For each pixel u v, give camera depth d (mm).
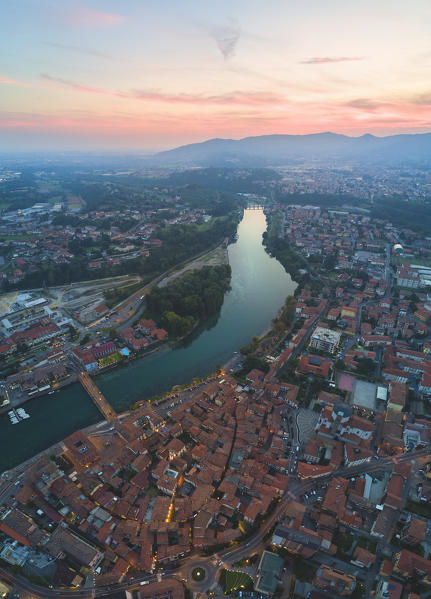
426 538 128500
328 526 129625
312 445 162875
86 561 119438
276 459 159000
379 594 109500
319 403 197000
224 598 111438
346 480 148000
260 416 184500
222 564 120500
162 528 127812
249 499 142000
